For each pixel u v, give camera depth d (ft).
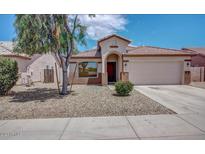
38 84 63.10
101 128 18.08
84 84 63.00
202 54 84.12
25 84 59.67
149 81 61.21
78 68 63.62
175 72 61.46
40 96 36.81
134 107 26.71
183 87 53.47
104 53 62.13
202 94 39.99
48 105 28.35
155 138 15.70
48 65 73.10
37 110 25.29
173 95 38.58
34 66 72.33
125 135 16.31
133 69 60.64
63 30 34.01
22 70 66.33
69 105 28.22
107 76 63.36
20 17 30.55
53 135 16.49
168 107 26.89
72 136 16.25
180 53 60.49
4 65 37.68
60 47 36.22
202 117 21.61
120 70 63.21
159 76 61.31
